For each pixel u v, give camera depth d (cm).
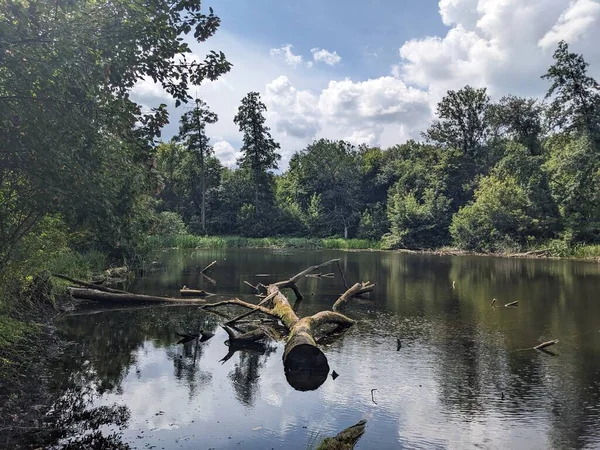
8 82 452
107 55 486
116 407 603
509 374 749
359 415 588
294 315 1063
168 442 507
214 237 4881
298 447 500
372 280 2017
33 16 421
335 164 5816
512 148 4334
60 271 1448
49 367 760
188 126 5225
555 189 3644
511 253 3603
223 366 791
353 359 834
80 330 1038
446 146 5853
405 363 809
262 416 583
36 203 558
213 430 540
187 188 5528
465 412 596
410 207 4628
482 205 3934
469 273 2286
